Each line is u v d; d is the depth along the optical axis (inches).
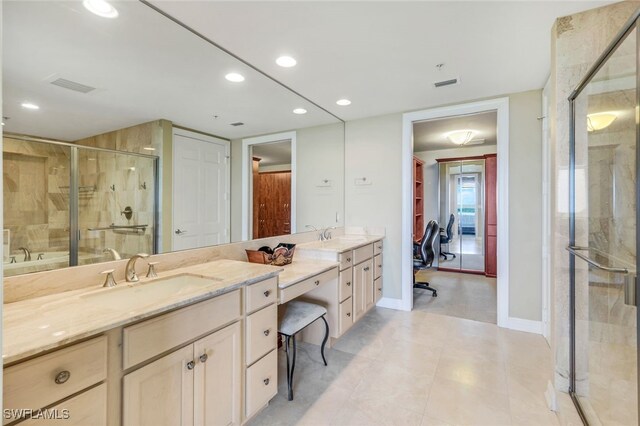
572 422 61.6
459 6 63.6
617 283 57.1
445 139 195.5
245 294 61.2
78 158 58.1
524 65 89.9
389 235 139.6
